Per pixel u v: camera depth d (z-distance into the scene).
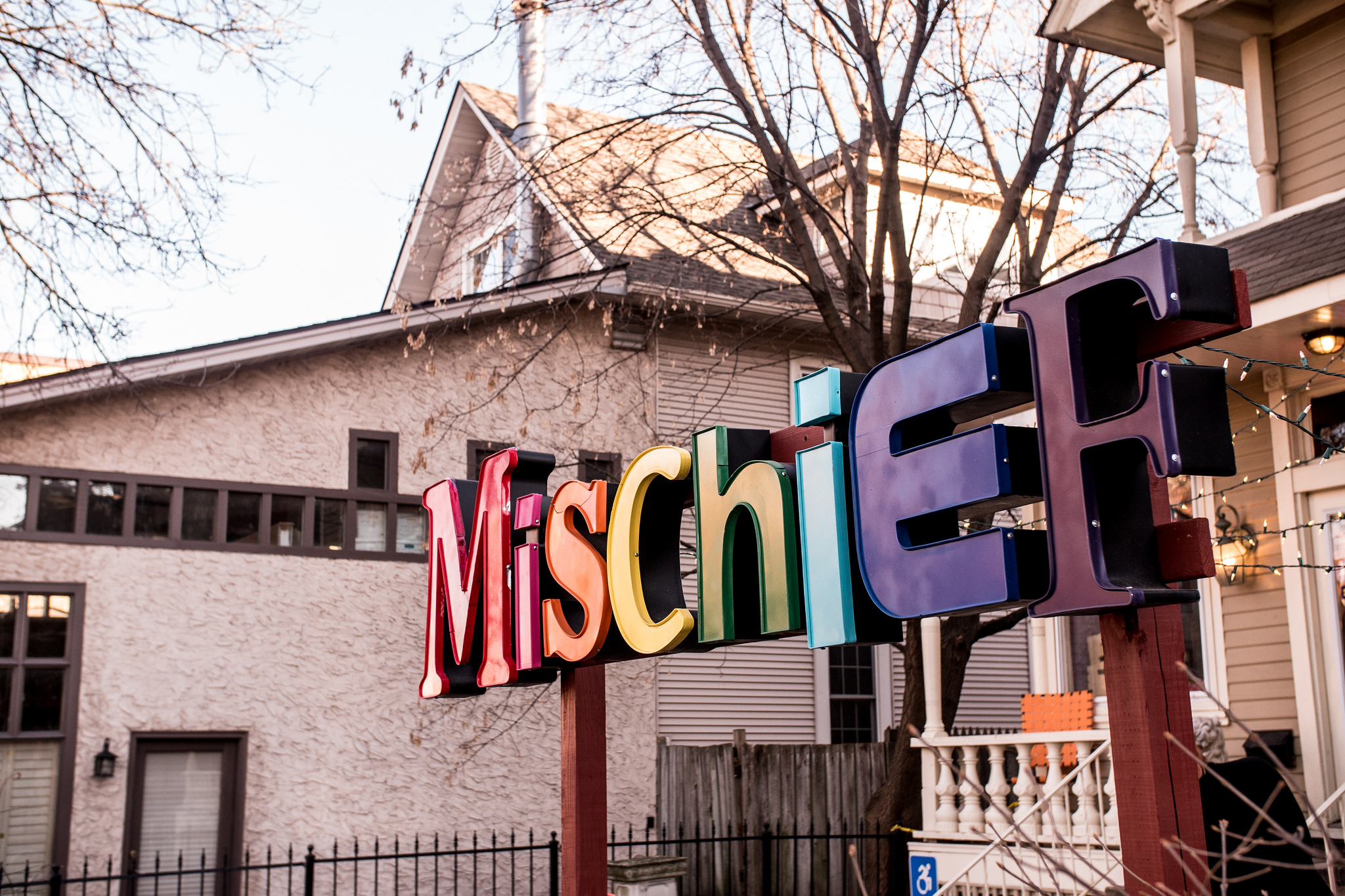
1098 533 4.52
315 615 12.23
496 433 13.77
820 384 5.75
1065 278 4.75
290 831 11.69
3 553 10.89
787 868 12.67
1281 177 10.11
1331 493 8.73
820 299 12.24
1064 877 8.37
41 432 11.25
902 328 11.65
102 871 10.73
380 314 12.73
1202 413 4.36
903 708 11.63
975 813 9.67
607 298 14.44
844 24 12.93
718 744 13.81
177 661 11.45
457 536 8.15
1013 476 4.87
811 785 12.84
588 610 6.82
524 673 7.49
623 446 14.55
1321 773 8.41
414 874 11.62
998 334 4.98
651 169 14.58
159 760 11.32
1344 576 8.56
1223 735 9.06
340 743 12.10
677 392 15.11
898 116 11.79
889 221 11.77
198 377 12.05
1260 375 9.21
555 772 13.23
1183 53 9.56
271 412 12.44
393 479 12.97
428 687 8.13
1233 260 8.66
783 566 5.77
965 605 4.87
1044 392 4.77
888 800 11.38
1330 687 8.54
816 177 15.32
